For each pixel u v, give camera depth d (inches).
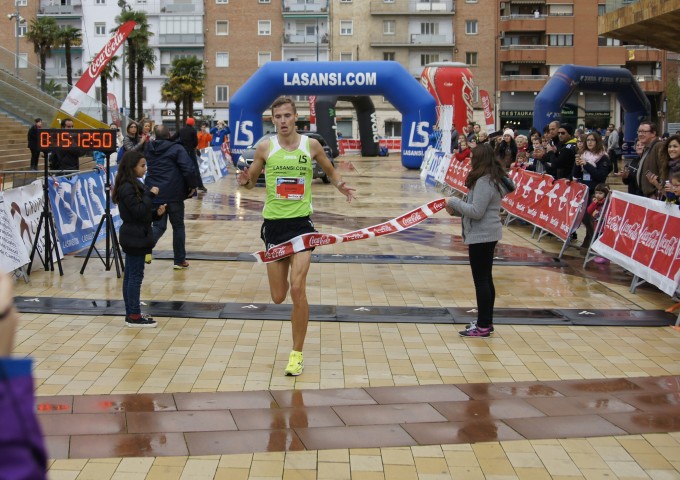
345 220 597.3
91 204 474.0
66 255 422.9
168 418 196.7
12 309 58.0
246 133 1182.3
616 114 2337.6
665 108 2161.7
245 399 211.8
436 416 199.9
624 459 174.4
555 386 224.5
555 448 180.1
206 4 2477.9
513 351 261.3
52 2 2485.2
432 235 524.7
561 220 463.2
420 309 317.7
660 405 208.7
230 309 311.9
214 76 2504.9
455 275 390.0
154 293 340.5
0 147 890.7
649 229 343.0
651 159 374.6
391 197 787.4
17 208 363.3
